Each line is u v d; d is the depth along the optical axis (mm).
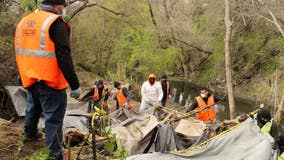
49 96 4074
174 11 25891
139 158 4723
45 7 4012
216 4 24766
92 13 22328
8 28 10867
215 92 24062
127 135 5695
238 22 24109
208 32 25781
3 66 9086
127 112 8836
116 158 4805
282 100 13836
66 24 3947
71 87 4027
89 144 5000
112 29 23406
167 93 12836
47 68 3891
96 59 23344
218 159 4688
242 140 4797
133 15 23469
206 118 9406
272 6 20578
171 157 4781
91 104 9797
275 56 23391
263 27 23656
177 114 7887
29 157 4363
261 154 4590
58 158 4250
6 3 11125
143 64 23688
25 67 4008
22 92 7660
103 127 5059
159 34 24375
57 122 4195
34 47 3896
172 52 24453
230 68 12086
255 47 24172
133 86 18625
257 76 23609
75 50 22391
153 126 5934
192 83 27109
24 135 4828
